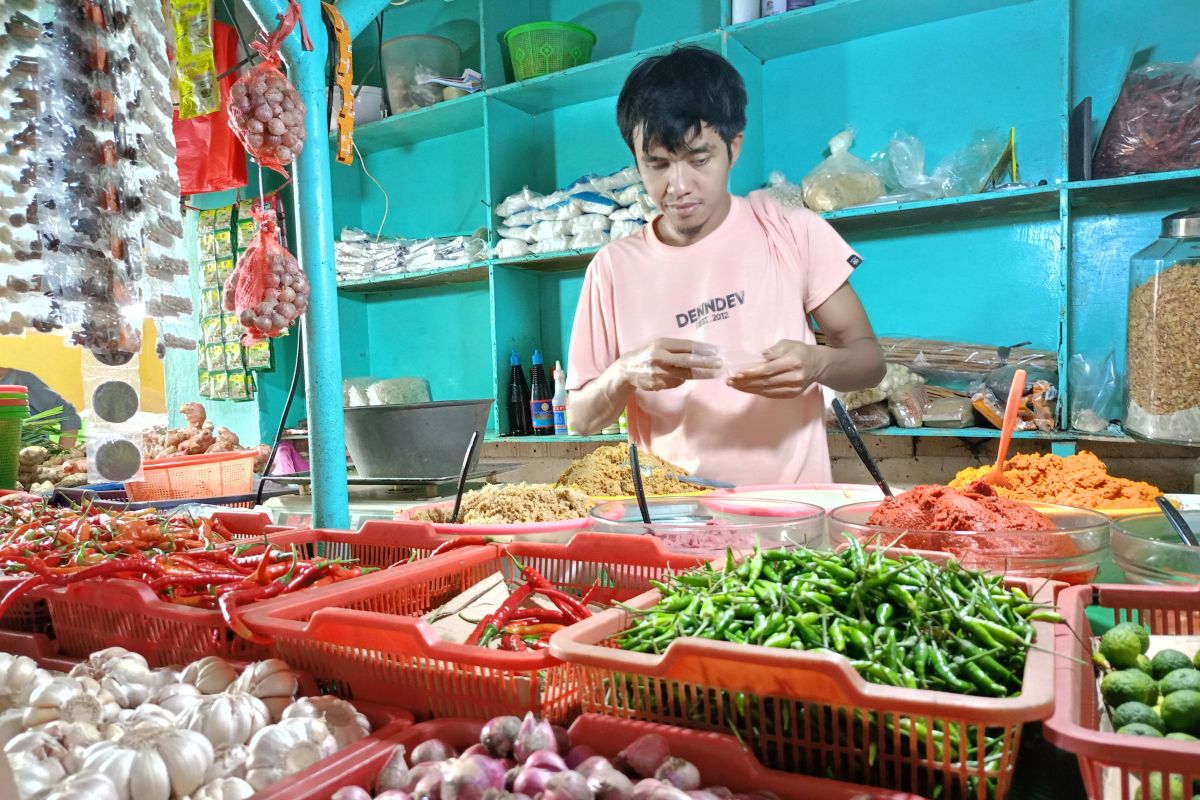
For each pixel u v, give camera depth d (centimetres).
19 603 118
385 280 347
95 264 80
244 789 69
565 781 58
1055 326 247
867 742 60
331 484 141
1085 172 220
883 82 269
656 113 174
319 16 136
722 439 198
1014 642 68
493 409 320
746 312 196
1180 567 84
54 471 238
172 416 421
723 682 63
